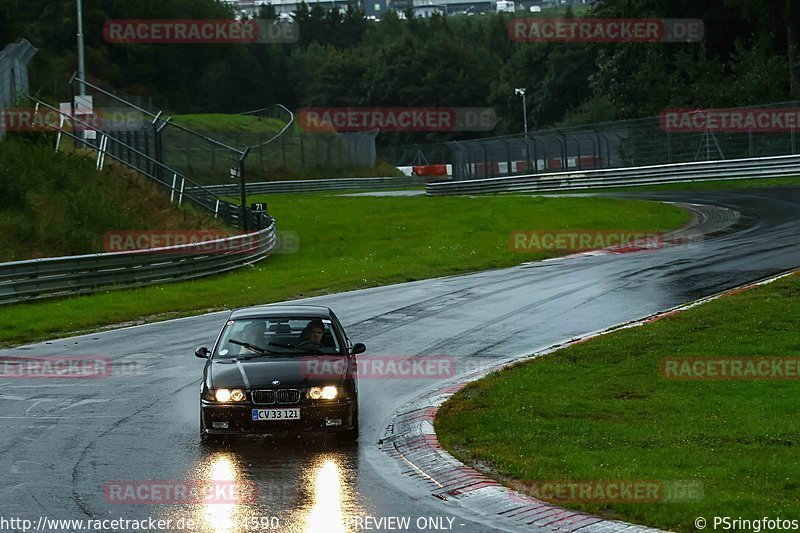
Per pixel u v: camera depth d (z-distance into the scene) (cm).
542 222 11938
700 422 3334
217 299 7494
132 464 3153
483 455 3059
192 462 3178
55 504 2689
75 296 7744
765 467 2738
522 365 4562
